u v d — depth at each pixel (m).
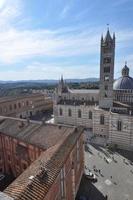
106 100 88.88
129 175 58.56
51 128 55.50
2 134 61.34
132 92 93.56
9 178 59.38
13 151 58.75
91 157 70.94
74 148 46.94
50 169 33.28
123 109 83.38
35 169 33.44
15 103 128.25
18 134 57.28
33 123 60.62
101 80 88.12
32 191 27.08
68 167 41.53
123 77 99.44
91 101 110.06
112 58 83.81
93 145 81.94
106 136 88.38
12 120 66.94
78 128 56.47
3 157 63.09
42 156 40.34
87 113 102.81
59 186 35.31
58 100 114.62
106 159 69.06
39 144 49.53
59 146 42.50
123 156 71.50
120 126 78.50
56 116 113.69
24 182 29.30
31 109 142.25
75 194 48.78
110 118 80.31
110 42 82.75
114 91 97.62
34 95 145.00
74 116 107.31
